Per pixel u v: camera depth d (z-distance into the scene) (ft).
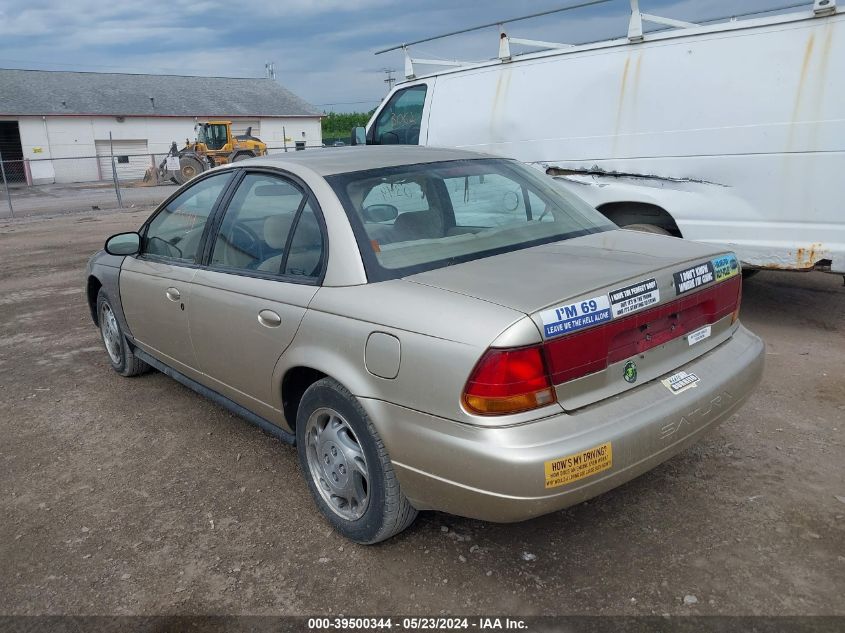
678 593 8.57
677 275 9.12
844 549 9.25
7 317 24.40
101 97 142.61
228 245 12.00
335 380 9.55
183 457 13.01
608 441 7.90
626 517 10.25
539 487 7.58
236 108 157.58
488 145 23.50
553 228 11.21
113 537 10.48
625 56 19.74
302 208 10.61
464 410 7.82
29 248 42.42
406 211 10.59
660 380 8.90
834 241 16.90
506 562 9.38
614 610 8.36
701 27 18.28
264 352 10.74
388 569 9.37
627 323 8.43
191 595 9.06
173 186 103.09
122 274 15.15
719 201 18.44
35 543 10.41
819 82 16.48
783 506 10.30
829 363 16.08
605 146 20.39
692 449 12.18
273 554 9.85
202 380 13.17
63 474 12.56
